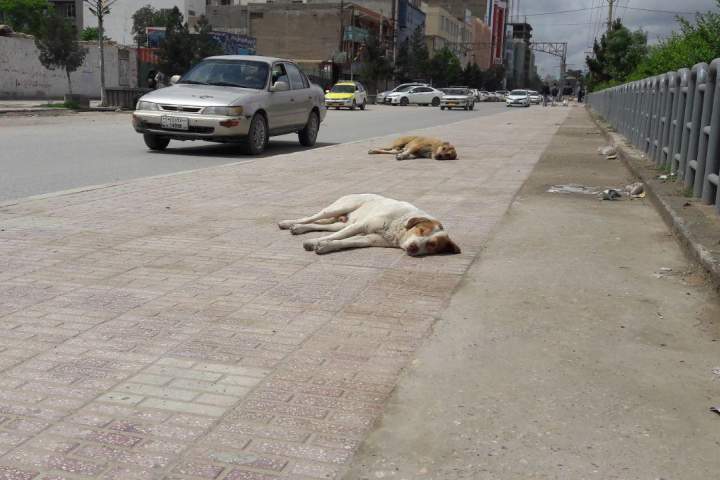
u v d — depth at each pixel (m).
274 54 71.19
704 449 2.71
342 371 3.38
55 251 5.50
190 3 72.69
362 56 67.62
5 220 6.59
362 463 2.59
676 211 6.79
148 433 2.78
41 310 4.15
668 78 10.52
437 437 2.78
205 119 13.07
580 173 11.30
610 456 2.65
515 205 8.07
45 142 14.84
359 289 4.68
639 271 5.24
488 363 3.50
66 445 2.68
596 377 3.36
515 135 21.09
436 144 13.23
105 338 3.74
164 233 6.21
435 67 86.06
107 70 42.16
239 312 4.19
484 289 4.73
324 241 5.64
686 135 8.69
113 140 15.92
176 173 10.25
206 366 3.42
